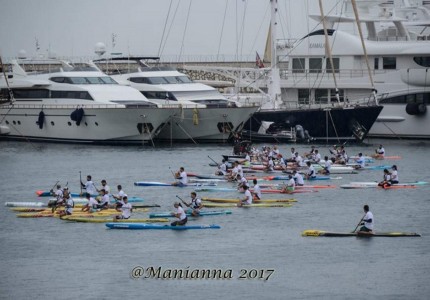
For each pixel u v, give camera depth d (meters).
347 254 184.88
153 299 161.38
